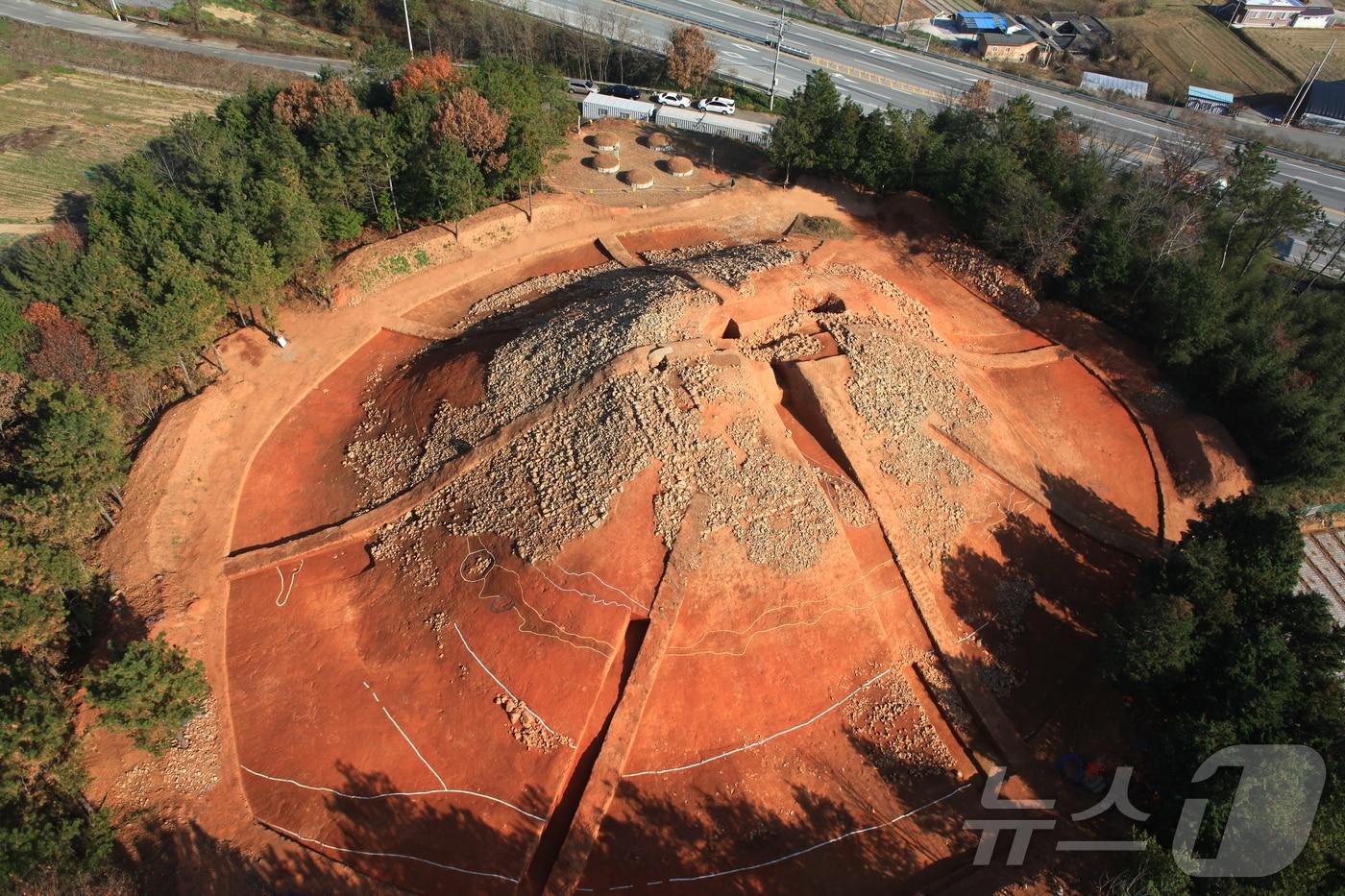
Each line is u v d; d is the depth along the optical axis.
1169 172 63.09
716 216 67.94
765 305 45.19
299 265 54.97
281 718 34.62
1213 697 31.95
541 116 65.75
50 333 45.31
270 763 33.25
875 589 37.53
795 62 95.75
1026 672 37.66
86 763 33.12
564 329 45.69
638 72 92.31
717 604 35.19
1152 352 54.25
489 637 35.38
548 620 35.03
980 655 37.56
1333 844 27.12
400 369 51.75
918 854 31.70
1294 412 46.31
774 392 41.91
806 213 68.69
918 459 41.75
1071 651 38.81
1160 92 98.19
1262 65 107.81
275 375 50.97
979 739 35.31
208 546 41.41
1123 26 116.12
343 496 43.38
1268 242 58.84
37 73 83.38
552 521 36.97
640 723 33.47
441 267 60.22
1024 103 68.12
